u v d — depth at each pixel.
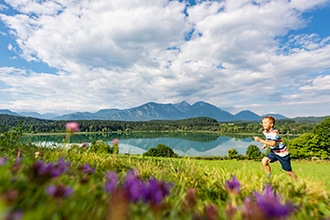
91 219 1.47
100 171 3.76
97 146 6.54
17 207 1.47
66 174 2.40
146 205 1.49
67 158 4.17
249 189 3.32
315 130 47.03
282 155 5.82
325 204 2.71
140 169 4.45
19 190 1.67
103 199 1.74
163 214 1.65
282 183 3.28
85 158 4.68
